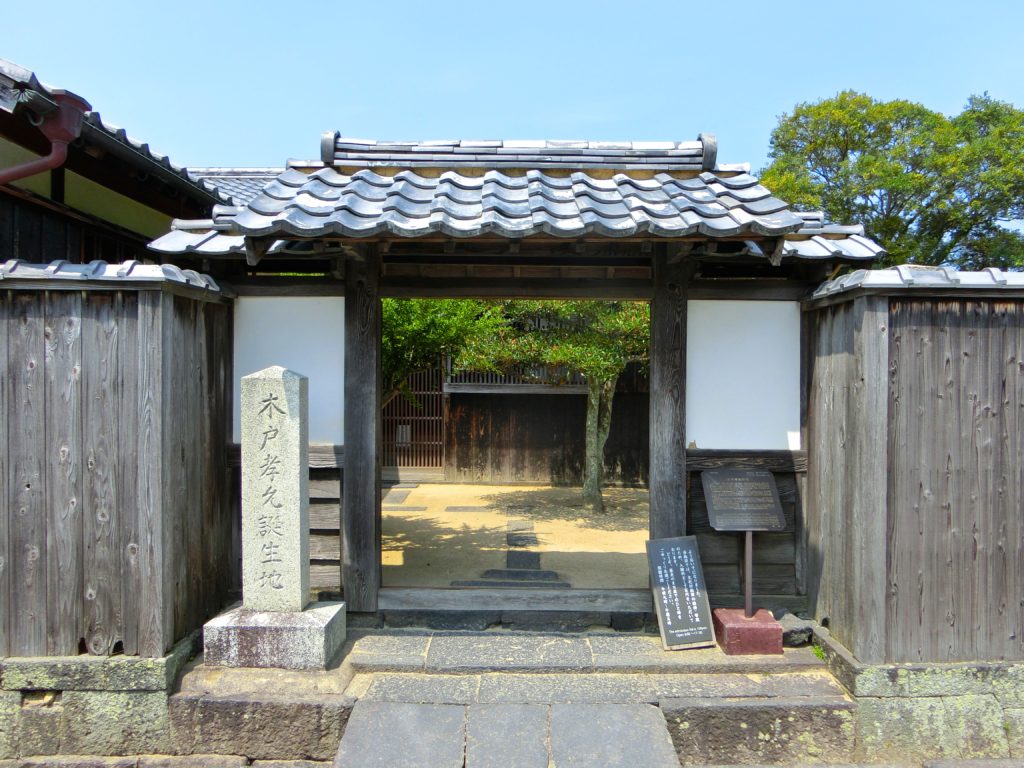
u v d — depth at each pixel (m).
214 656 3.96
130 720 3.74
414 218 3.98
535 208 3.99
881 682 3.73
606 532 8.72
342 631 4.32
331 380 4.67
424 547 7.72
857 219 16.30
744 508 4.35
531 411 13.05
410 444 13.20
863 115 16.23
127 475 3.81
